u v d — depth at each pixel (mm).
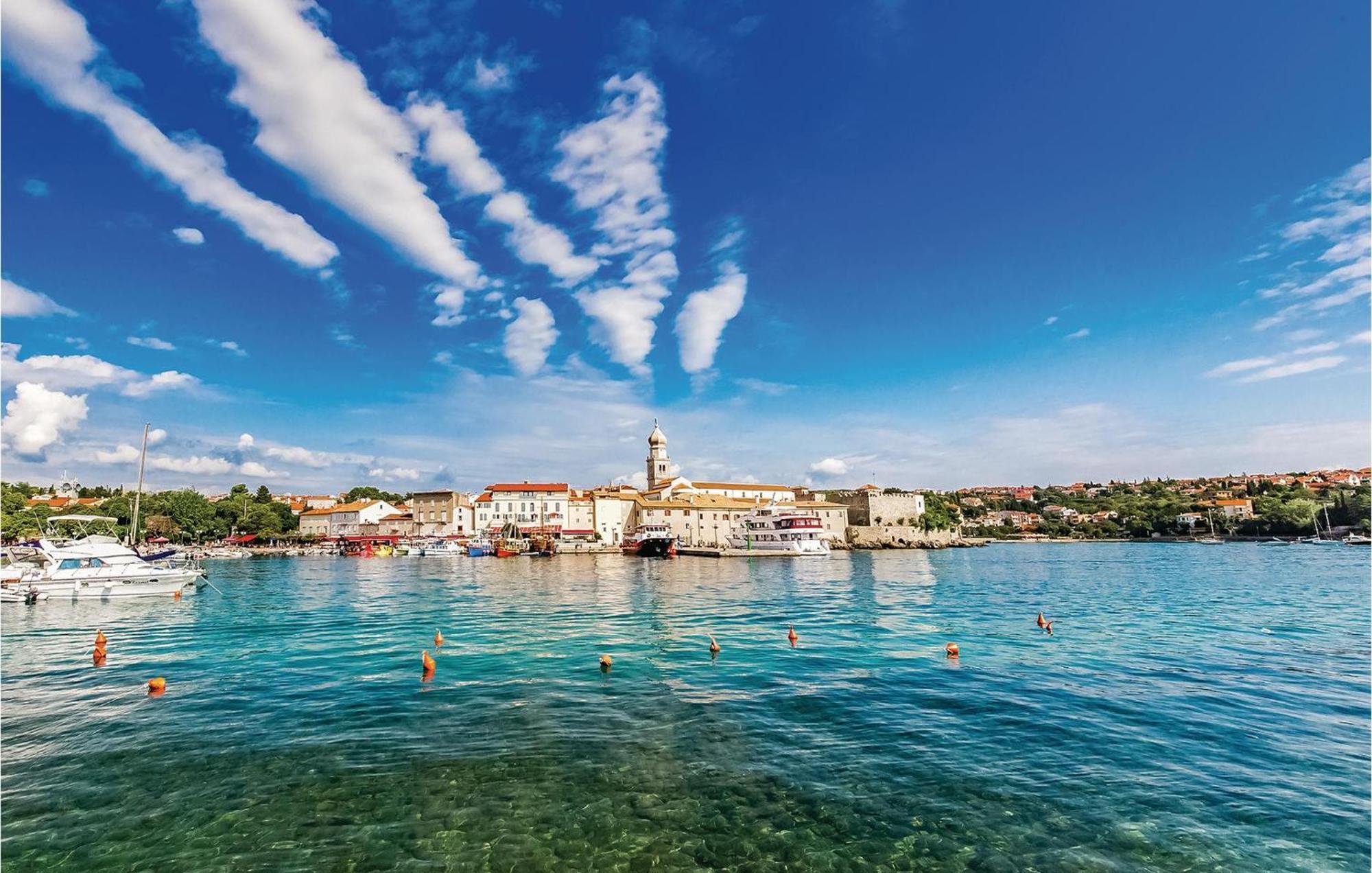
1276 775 13094
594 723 16438
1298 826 11109
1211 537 155250
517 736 15477
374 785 12836
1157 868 9969
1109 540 185750
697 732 15805
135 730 16062
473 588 52531
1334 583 51188
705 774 13336
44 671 22422
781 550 106062
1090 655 24047
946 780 12992
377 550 119000
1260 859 10172
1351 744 14695
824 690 19469
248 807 11938
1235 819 11344
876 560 95375
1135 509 193625
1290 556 92625
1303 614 34375
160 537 119062
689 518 134375
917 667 22328
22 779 13148
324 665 23016
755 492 157875
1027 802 12055
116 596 43094
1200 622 31609
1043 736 15344
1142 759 13938
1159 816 11492
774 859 10312
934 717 16859
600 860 10273
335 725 16312
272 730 16000
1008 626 31141
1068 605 39031
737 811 11812
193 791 12609
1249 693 18797
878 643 26797
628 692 19328
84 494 171250
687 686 19922
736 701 18297
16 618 34844
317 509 156250
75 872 9930
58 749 14789
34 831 11109
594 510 139000
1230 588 48312
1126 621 32344
